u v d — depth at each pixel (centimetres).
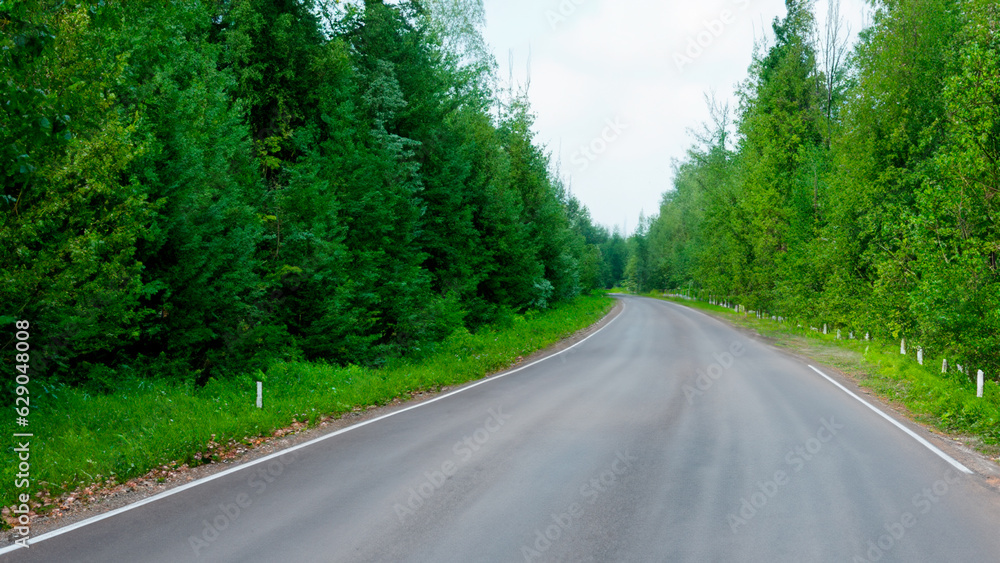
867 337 2486
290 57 1723
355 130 1822
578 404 1142
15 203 795
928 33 2339
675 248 7844
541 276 3856
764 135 3869
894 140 2378
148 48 1083
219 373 1216
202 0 1450
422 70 2445
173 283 1123
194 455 790
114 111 903
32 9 609
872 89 2450
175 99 1106
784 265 3244
